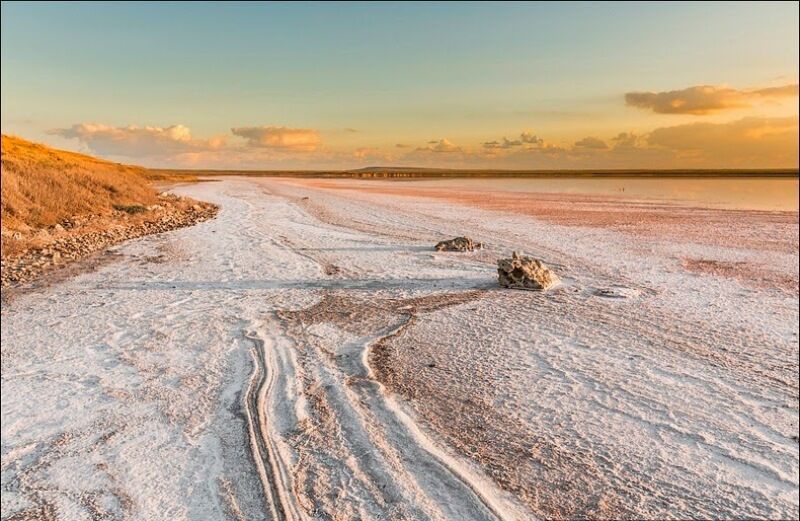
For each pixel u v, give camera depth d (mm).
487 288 12133
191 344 8594
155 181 63406
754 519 4484
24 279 13234
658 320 9758
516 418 6090
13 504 4785
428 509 4527
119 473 5176
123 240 18953
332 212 27891
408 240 18922
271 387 6914
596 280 12859
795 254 16359
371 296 11500
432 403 6453
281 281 12930
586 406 6391
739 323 9617
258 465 5191
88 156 72562
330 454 5355
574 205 33375
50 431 5996
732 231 21281
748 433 5836
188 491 4855
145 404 6559
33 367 7785
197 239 19094
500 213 28000
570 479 4973
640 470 5133
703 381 7133
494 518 4414
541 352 8125
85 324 9703
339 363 7715
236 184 61531
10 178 22094
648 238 19328
